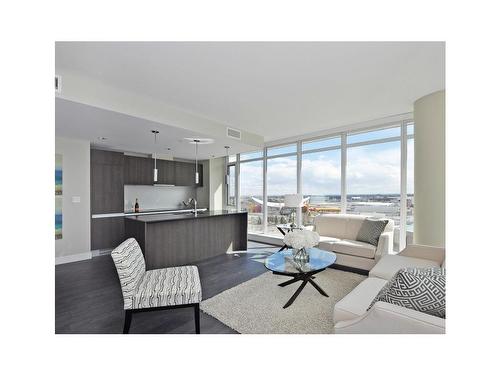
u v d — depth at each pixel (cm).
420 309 116
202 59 216
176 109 340
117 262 184
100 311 231
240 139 450
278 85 270
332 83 267
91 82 255
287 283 288
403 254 279
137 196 602
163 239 362
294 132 482
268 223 599
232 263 396
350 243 358
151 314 226
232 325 204
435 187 297
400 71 242
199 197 720
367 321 123
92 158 452
